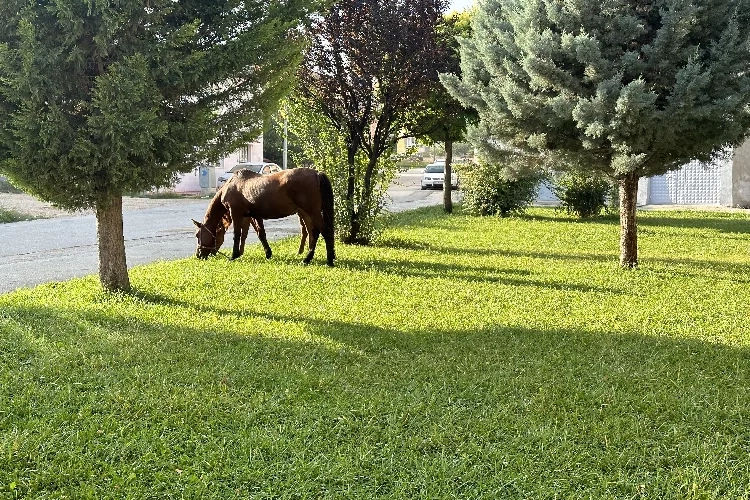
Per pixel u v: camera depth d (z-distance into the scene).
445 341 6.69
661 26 9.83
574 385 5.42
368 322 7.40
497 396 5.16
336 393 5.16
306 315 7.72
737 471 3.98
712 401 5.11
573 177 19.78
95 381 5.32
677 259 12.48
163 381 5.28
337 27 13.20
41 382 5.31
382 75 13.45
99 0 6.98
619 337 6.88
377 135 13.97
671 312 7.97
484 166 21.09
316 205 11.11
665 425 4.66
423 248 13.66
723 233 16.75
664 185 27.42
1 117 7.26
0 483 3.74
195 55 7.48
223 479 3.86
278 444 4.26
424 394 5.16
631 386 5.44
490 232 16.66
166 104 7.91
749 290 9.30
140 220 20.00
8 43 7.15
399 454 4.18
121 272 8.73
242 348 6.33
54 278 10.35
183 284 9.41
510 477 3.88
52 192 7.61
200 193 34.50
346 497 3.68
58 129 7.12
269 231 17.62
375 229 14.39
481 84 11.61
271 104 8.73
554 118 10.29
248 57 7.88
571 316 7.78
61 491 3.67
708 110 9.10
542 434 4.43
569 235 16.08
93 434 4.35
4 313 7.31
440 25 15.27
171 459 4.07
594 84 9.98
